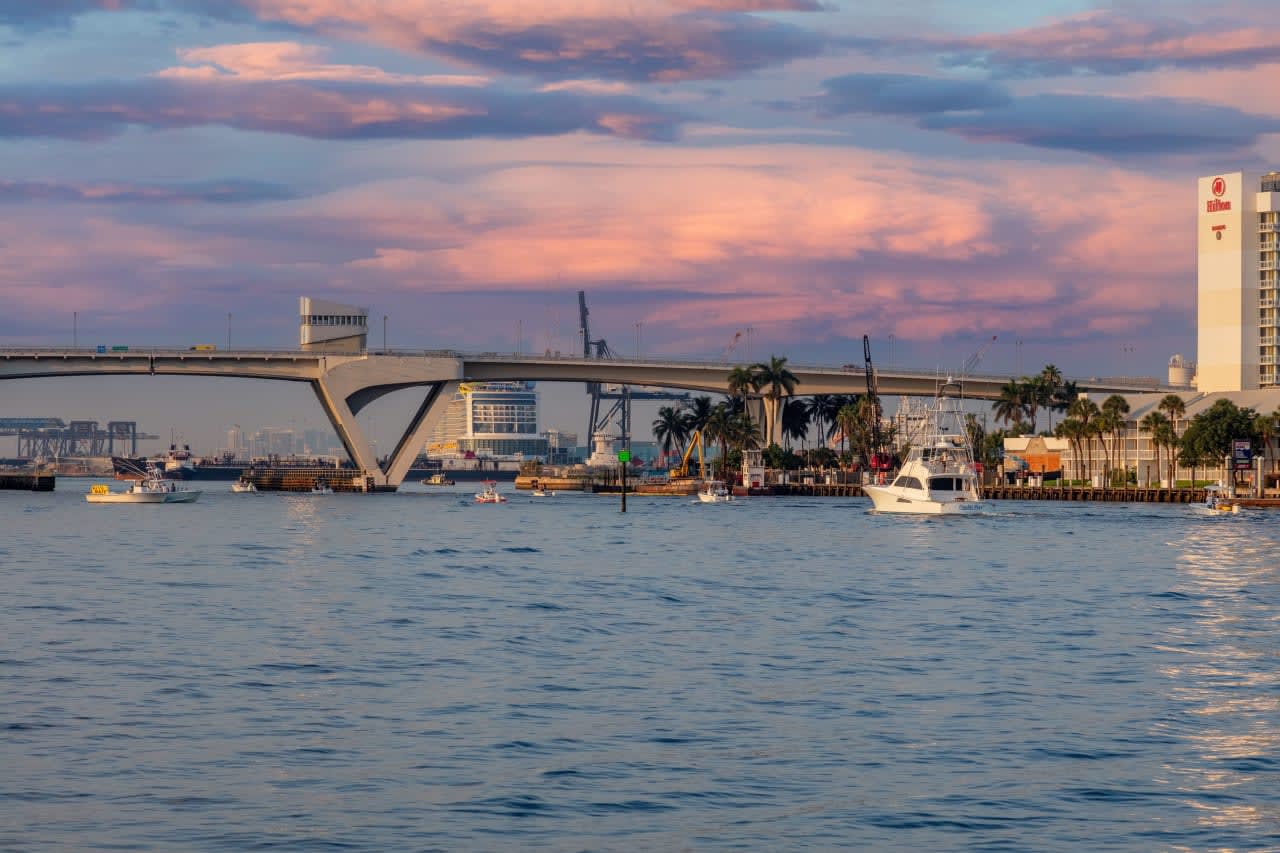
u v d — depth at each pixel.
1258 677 44.84
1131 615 62.50
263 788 30.25
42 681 42.66
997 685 43.16
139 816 28.03
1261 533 133.25
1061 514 176.12
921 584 77.94
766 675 44.88
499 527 150.00
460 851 26.06
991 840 27.02
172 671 44.72
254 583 76.19
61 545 112.88
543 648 50.66
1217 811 29.02
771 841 26.81
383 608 63.50
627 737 35.47
